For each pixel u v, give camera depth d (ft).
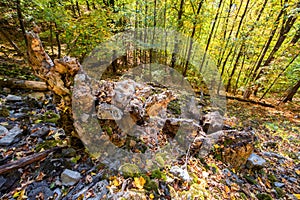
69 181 4.51
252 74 18.85
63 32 12.30
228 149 7.06
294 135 12.42
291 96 19.90
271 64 16.67
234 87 21.98
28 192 4.33
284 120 14.90
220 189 5.53
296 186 7.23
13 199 4.18
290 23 15.97
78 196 4.03
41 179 4.63
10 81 9.05
